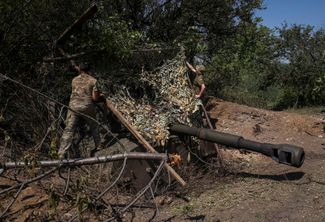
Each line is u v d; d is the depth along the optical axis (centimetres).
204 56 1487
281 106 1738
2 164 496
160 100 759
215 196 604
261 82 1872
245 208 558
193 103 752
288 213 539
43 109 731
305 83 1739
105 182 603
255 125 979
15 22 761
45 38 812
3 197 541
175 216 546
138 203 583
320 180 645
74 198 483
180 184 603
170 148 668
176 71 792
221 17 1375
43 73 794
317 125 1000
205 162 687
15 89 761
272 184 638
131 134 693
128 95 748
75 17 815
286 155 570
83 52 808
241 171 712
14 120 737
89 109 661
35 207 545
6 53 774
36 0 758
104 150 652
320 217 523
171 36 1293
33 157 472
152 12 1268
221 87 1653
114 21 926
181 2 1289
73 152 693
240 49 1520
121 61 840
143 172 614
